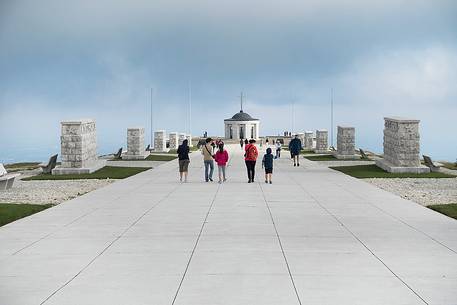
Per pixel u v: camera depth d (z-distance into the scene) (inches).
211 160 1189.7
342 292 373.1
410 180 1231.5
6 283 400.8
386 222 655.8
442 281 399.9
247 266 442.3
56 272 429.1
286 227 620.7
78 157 1475.1
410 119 1425.9
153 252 495.5
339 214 717.9
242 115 4094.5
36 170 1617.9
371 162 1879.9
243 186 1085.8
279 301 354.0
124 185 1121.4
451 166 1710.1
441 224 642.2
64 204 828.6
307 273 420.8
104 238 562.3
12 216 716.0
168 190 1017.5
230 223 647.8
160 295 367.6
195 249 506.9
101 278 410.9
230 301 354.3
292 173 1422.2
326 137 2598.4
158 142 2721.5
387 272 423.8
